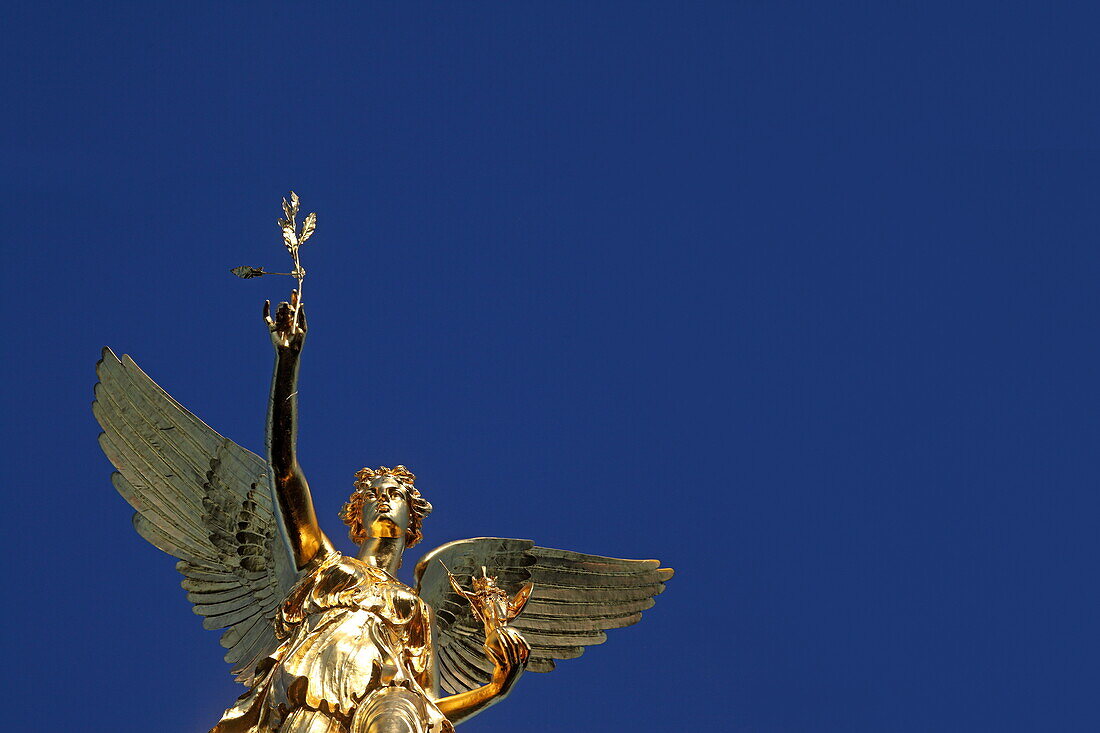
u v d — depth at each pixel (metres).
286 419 16.84
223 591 18.47
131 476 18.62
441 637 18.53
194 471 18.64
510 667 16.84
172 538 18.58
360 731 15.74
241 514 18.56
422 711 15.84
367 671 16.11
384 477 18.23
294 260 16.78
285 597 17.23
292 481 17.05
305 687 16.06
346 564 17.20
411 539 18.25
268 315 16.62
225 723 16.17
